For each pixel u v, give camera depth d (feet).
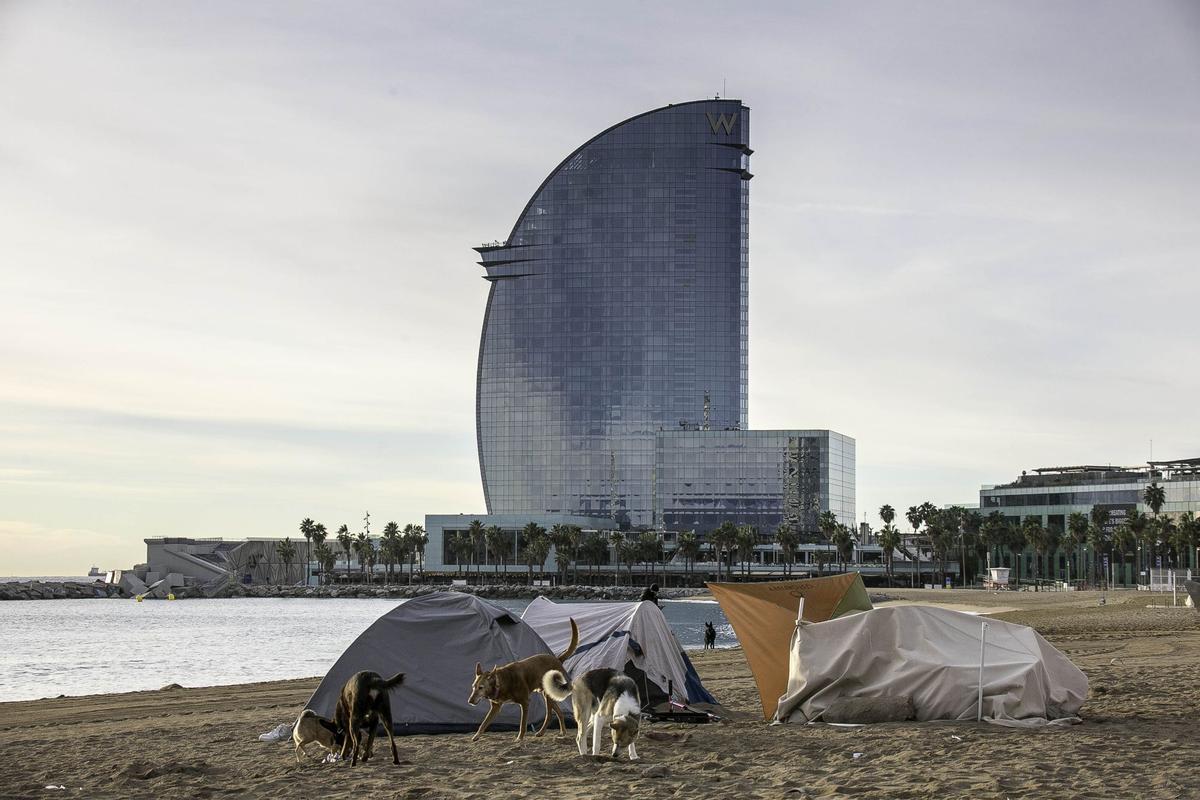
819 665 83.56
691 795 53.57
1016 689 78.33
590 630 97.86
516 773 61.87
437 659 88.53
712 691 120.47
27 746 87.25
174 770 66.90
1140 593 560.20
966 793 51.57
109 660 281.54
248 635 396.57
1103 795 50.24
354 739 68.59
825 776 57.93
